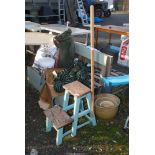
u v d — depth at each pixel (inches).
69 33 140.0
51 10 383.6
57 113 101.6
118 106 117.7
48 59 137.1
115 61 194.7
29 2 375.2
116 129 110.5
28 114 121.2
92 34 99.0
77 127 106.4
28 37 168.4
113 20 424.5
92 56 100.8
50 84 119.3
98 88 124.5
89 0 425.7
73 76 120.0
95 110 113.5
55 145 100.4
